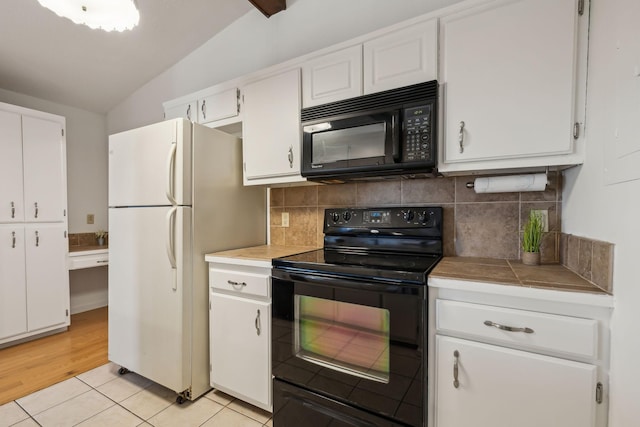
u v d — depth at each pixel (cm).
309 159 170
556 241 147
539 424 101
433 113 136
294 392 148
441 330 117
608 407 93
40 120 274
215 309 180
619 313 88
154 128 183
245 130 202
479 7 130
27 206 265
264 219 235
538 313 102
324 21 213
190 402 180
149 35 251
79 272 343
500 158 128
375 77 154
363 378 129
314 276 142
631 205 82
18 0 202
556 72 117
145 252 187
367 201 194
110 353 210
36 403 179
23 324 261
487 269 129
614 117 92
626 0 86
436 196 174
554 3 117
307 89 176
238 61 253
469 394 111
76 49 253
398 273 122
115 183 204
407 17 185
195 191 181
